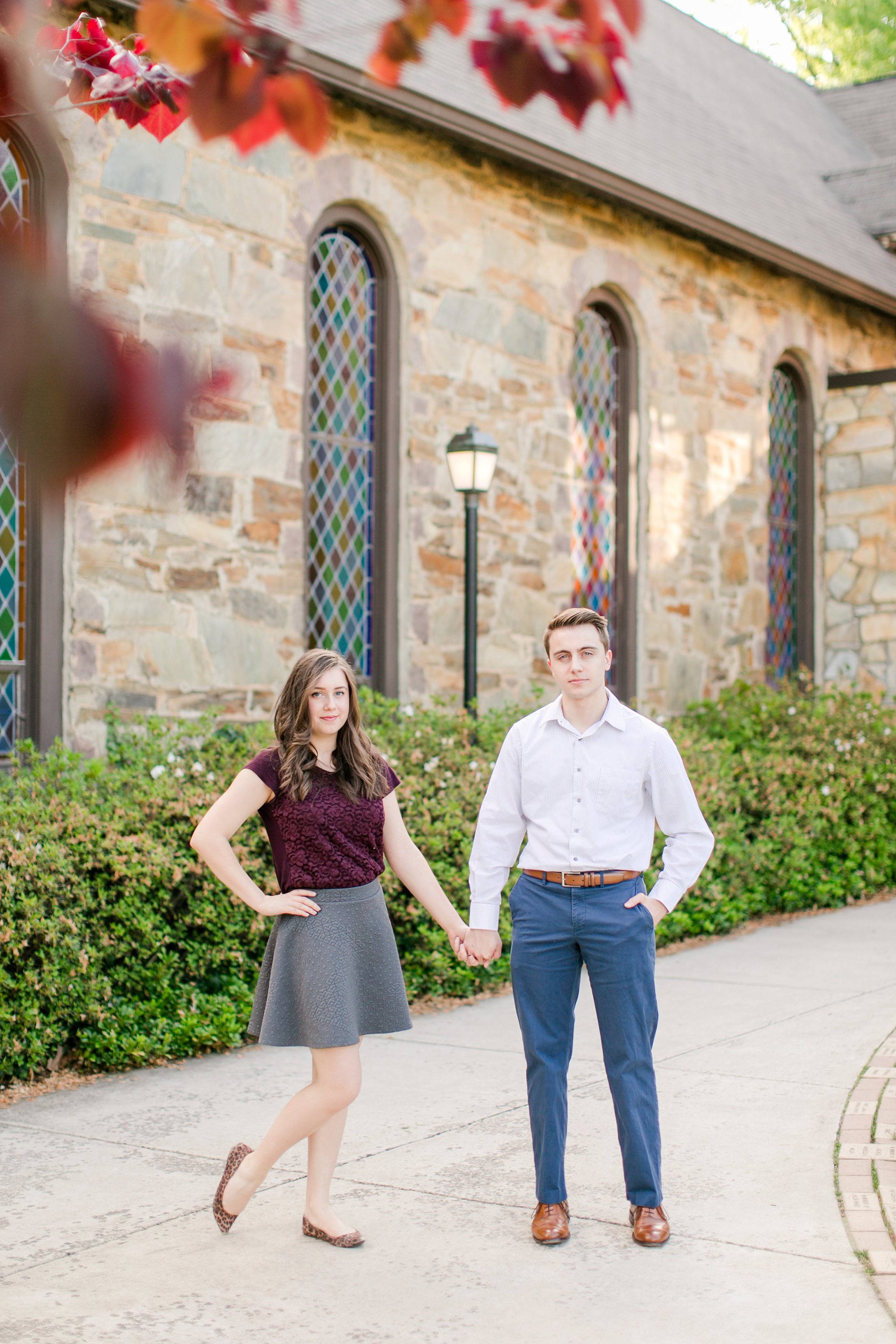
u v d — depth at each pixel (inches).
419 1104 187.8
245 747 264.5
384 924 138.6
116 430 24.8
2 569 263.3
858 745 393.1
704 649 444.1
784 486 497.7
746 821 346.3
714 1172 158.7
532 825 143.7
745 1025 231.8
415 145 342.3
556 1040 141.3
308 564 327.3
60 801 224.8
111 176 273.1
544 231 381.7
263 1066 211.0
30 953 202.8
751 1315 119.9
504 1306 122.3
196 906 226.4
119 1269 131.1
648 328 419.2
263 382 303.9
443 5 42.4
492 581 366.3
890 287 508.7
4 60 33.5
